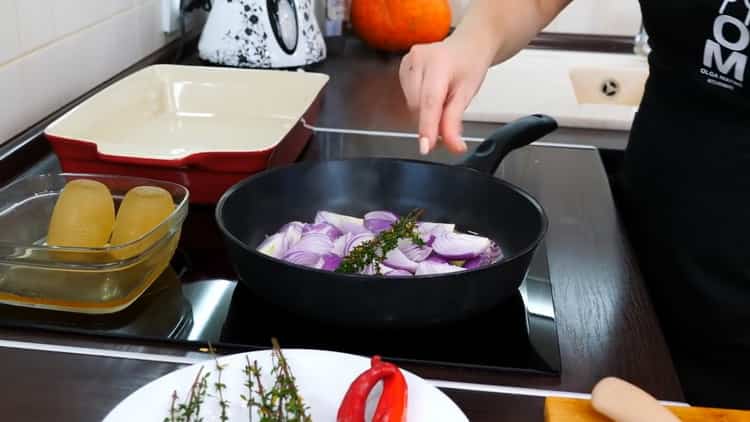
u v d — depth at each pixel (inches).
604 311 25.5
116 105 35.3
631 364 22.9
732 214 30.1
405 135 40.8
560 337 23.9
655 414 18.2
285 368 19.3
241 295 25.4
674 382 22.2
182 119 38.2
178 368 21.8
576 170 36.9
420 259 25.7
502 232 27.6
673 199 32.1
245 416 18.6
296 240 26.5
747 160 29.6
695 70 30.4
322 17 56.9
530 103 46.6
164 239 24.7
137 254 23.5
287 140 32.6
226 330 23.5
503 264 21.8
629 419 18.3
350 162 29.3
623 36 63.3
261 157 30.0
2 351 22.1
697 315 31.8
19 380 21.0
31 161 34.0
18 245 22.8
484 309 22.7
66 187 25.0
